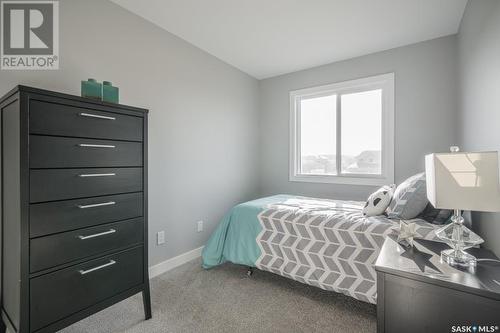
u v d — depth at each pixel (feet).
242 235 7.45
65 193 4.20
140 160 5.42
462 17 7.00
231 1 6.49
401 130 8.92
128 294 5.15
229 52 9.47
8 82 5.06
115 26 6.61
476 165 3.23
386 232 5.35
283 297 6.38
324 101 10.95
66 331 5.06
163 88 7.85
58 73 5.62
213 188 9.82
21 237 3.72
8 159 4.15
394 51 9.05
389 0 6.42
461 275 3.21
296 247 6.49
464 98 6.82
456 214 3.80
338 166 10.47
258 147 12.46
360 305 6.02
